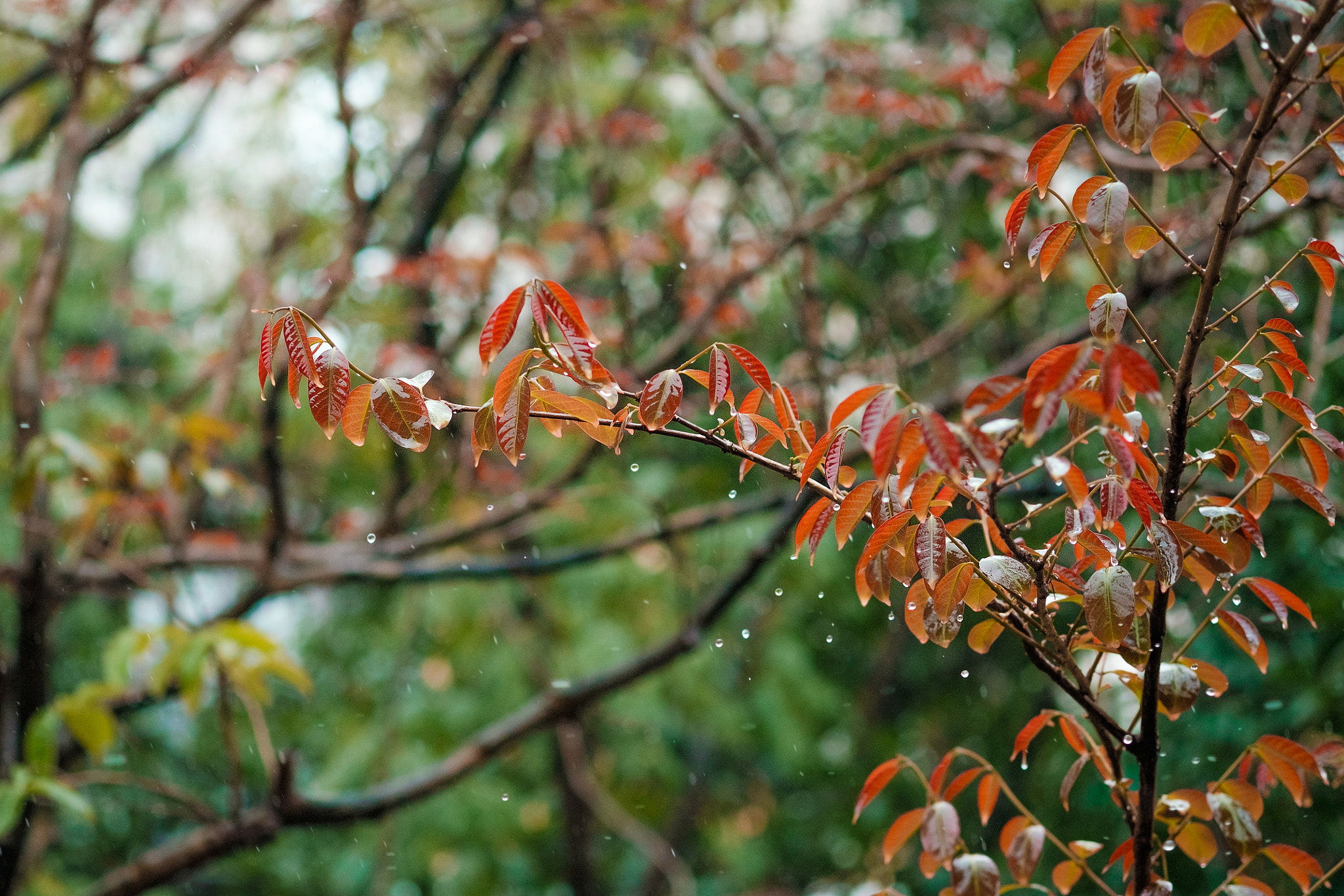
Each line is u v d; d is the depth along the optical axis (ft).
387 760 18.25
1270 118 3.56
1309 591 11.87
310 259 14.73
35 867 14.26
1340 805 11.21
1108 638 3.75
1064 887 4.80
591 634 19.39
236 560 12.69
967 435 3.33
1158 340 10.55
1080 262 12.32
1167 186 9.75
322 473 16.06
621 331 13.01
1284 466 9.98
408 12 12.98
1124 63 9.38
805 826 25.26
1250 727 11.55
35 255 16.60
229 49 12.19
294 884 21.98
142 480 10.27
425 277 12.51
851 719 23.82
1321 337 9.18
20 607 10.74
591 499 17.76
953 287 17.28
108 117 14.15
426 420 3.69
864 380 13.50
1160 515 3.78
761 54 15.34
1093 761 4.79
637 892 25.75
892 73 13.99
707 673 19.75
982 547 10.30
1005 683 19.92
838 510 3.91
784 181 12.63
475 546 15.51
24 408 11.00
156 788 9.75
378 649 22.61
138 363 18.67
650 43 15.28
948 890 4.69
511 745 11.11
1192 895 13.38
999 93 11.76
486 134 16.88
